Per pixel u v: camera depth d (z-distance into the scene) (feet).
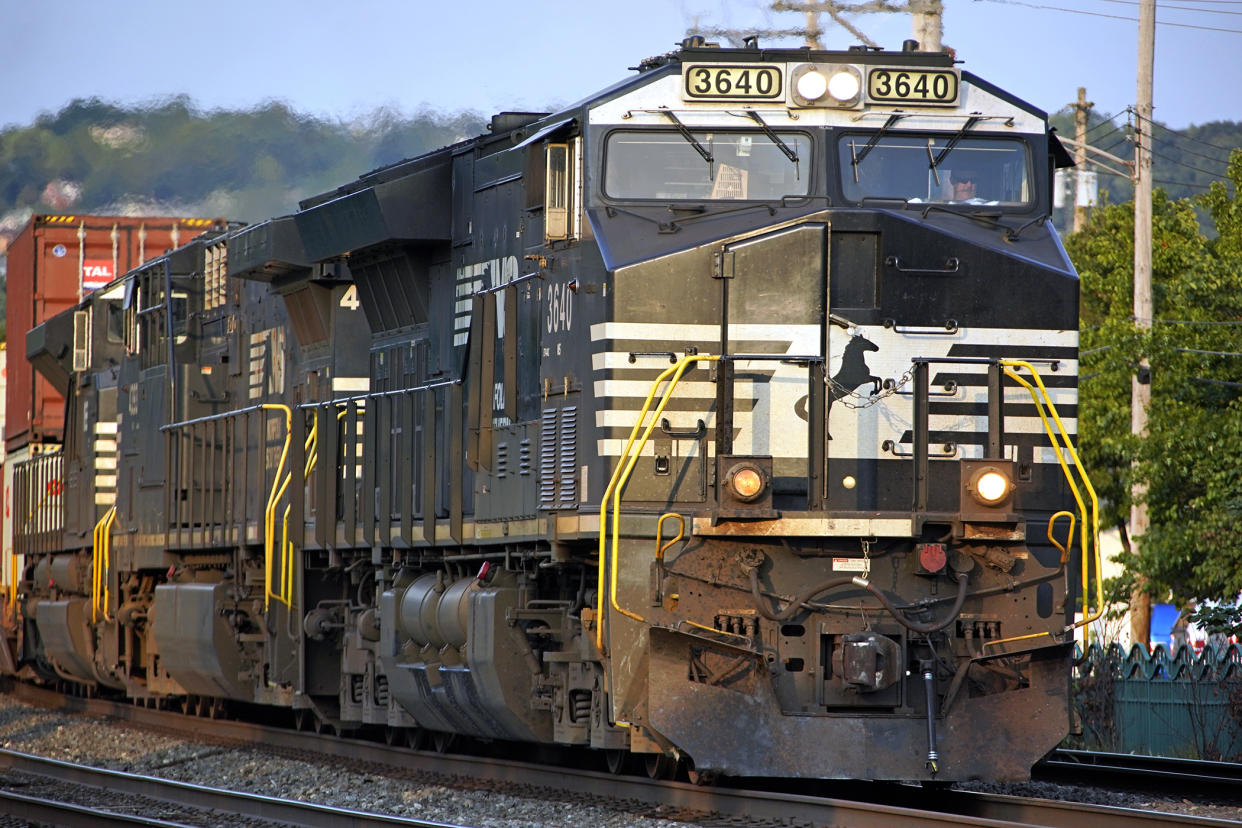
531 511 163.02
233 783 187.42
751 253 147.02
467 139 188.85
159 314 277.64
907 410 146.82
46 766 199.62
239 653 233.96
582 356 152.76
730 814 140.67
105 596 287.07
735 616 140.77
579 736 158.92
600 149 151.53
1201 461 297.74
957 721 139.95
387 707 200.54
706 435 146.10
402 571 193.36
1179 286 330.95
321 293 218.59
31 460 359.46
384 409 198.08
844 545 142.31
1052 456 147.43
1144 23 319.88
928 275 147.54
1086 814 136.87
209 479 249.75
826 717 139.54
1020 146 153.17
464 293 184.44
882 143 151.33
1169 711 242.58
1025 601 142.61
